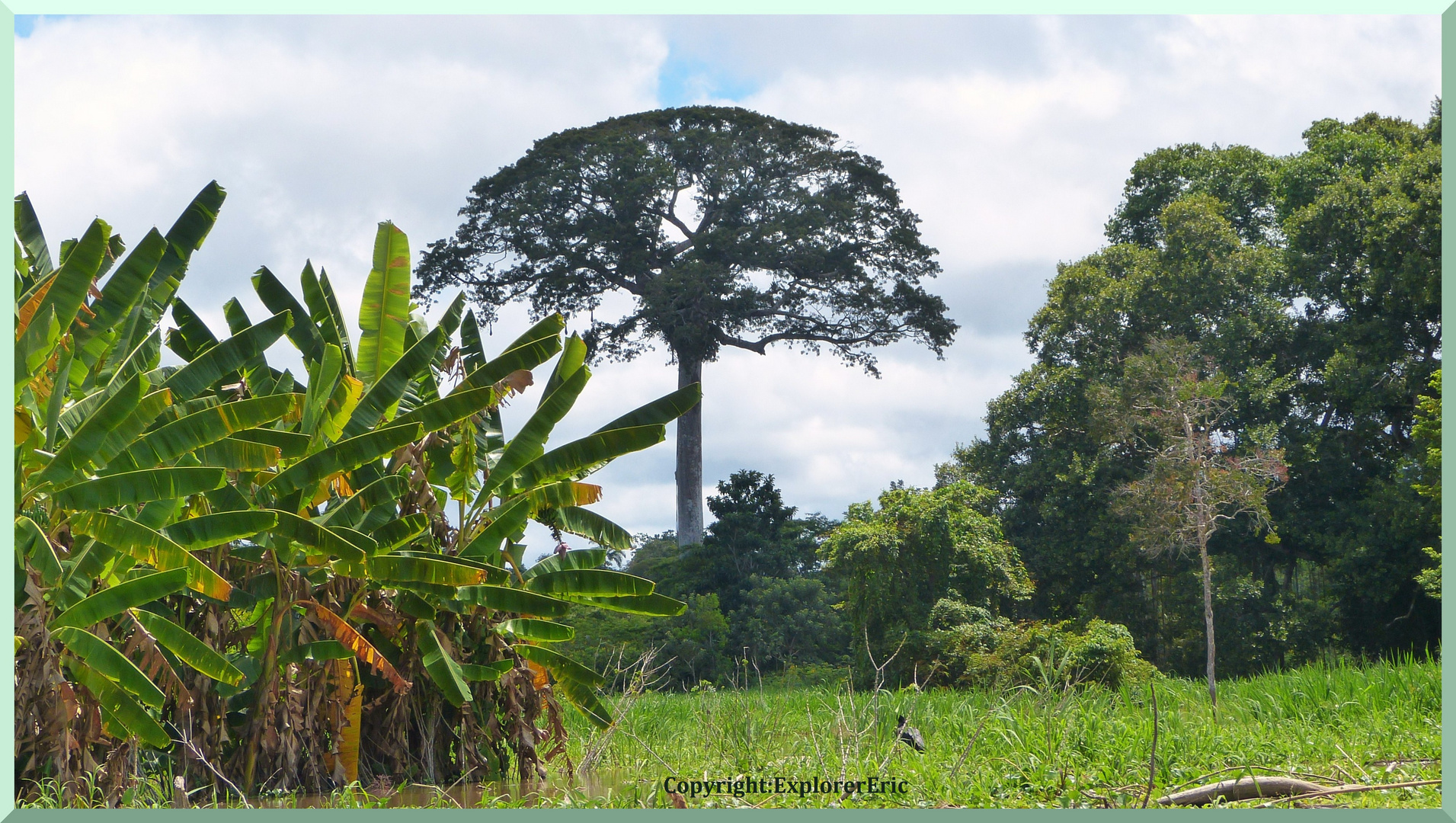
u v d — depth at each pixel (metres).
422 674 8.34
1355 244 27.05
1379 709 9.18
